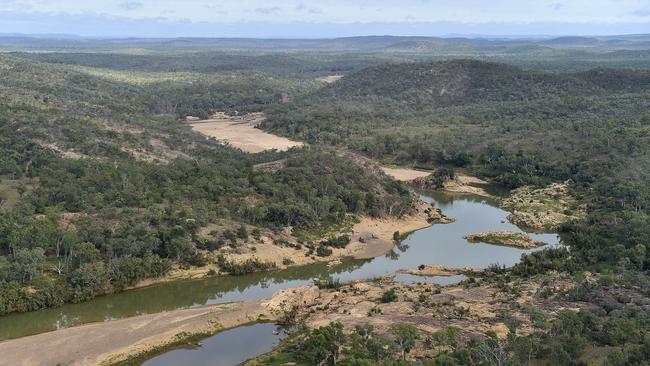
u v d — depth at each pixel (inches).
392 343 2731.3
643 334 2785.4
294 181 5413.4
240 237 4402.1
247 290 3905.0
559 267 3993.6
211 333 3196.4
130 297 3688.5
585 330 2878.9
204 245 4190.5
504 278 3900.1
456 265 4372.5
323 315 3363.7
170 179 5270.7
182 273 3964.1
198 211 4507.9
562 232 5196.9
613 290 3491.6
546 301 3385.8
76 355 2874.0
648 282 3528.5
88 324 3238.2
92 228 3976.4
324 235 4808.1
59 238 3828.7
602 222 5022.1
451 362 2479.1
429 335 2913.4
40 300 3390.7
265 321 3358.8
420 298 3521.2
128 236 3941.9
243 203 4798.2
